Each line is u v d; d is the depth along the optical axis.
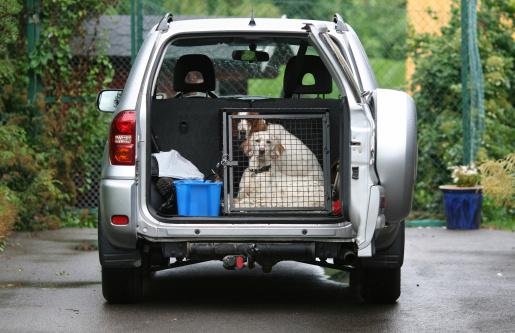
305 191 9.38
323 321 9.18
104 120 16.75
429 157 17.61
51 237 14.81
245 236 8.91
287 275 12.05
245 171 9.41
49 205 15.89
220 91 15.80
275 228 8.88
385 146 8.89
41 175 15.52
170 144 9.92
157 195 9.51
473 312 9.59
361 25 23.30
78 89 16.66
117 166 9.05
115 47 17.08
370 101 9.12
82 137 16.64
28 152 15.60
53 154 16.33
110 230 9.05
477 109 17.03
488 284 11.12
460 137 17.45
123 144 9.04
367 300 10.03
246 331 8.74
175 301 10.21
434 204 17.36
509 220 16.89
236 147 9.50
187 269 12.55
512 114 18.17
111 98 10.60
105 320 9.16
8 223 14.14
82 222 16.23
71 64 16.69
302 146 9.45
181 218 8.98
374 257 9.55
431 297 10.36
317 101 9.83
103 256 9.36
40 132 16.33
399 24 22.03
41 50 16.45
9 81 15.63
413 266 12.40
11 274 11.62
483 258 13.05
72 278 11.38
